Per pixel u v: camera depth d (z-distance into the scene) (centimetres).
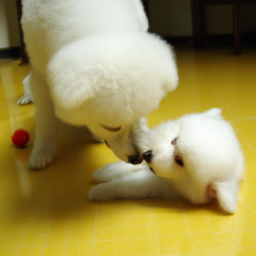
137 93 68
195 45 251
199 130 77
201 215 75
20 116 127
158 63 70
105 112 70
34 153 97
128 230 72
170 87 73
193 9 244
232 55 213
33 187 88
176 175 78
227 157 74
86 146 107
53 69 69
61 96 66
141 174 84
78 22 81
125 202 81
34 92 98
